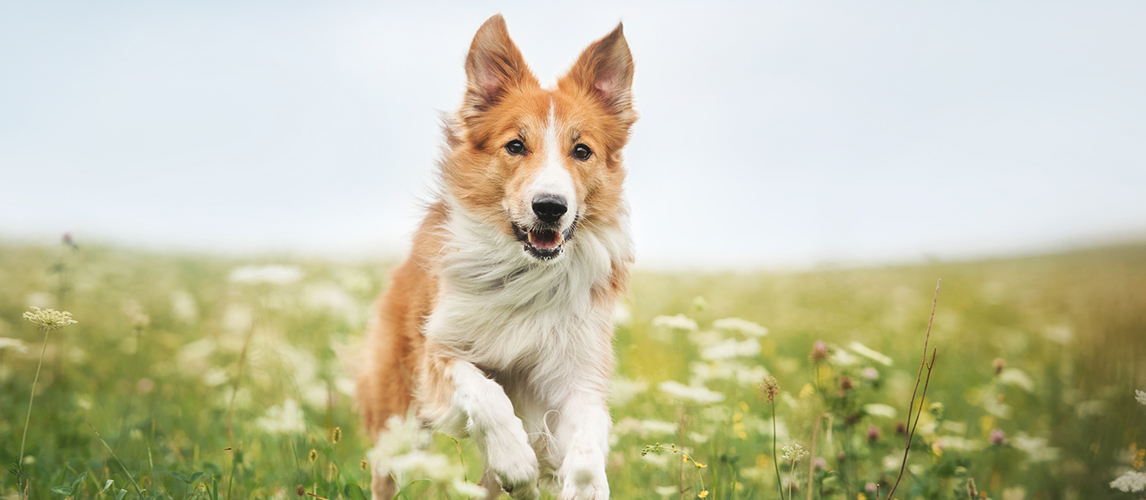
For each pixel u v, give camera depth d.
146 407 5.24
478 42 4.08
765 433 4.38
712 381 5.55
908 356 7.59
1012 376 4.94
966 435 4.90
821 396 4.10
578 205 3.86
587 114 4.08
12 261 10.30
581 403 3.73
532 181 3.72
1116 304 6.65
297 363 5.12
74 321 3.12
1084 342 6.49
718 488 3.63
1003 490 4.65
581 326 3.87
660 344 6.98
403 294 4.38
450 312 3.80
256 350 5.22
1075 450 4.85
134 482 3.33
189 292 9.13
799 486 3.63
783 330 8.60
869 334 8.48
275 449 4.38
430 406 3.72
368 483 4.31
